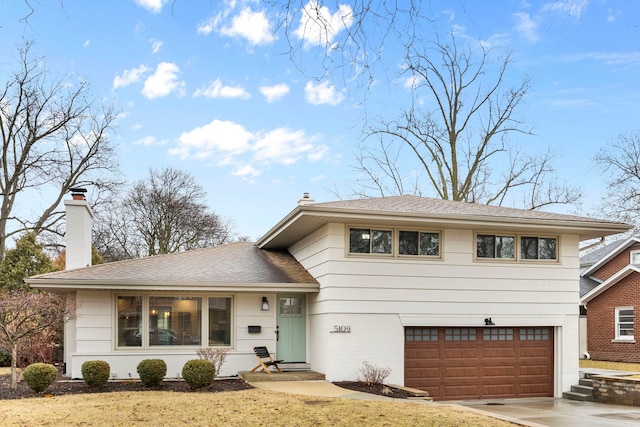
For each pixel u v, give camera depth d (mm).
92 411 11102
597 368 23266
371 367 15867
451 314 16969
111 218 40656
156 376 14633
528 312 17734
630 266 25656
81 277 16078
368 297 16375
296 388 14594
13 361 14180
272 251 21406
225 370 17047
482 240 17578
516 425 10766
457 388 17047
